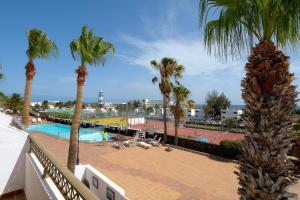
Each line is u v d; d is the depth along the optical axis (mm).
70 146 9250
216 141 24281
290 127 2512
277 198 2398
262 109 2496
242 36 2967
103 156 15422
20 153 7699
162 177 11680
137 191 9844
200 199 9281
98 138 23141
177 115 19641
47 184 4582
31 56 12414
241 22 2973
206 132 30766
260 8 2736
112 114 39750
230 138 26125
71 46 9422
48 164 5020
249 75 2656
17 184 7602
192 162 14719
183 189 10234
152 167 13367
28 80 12516
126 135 24359
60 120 32312
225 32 3066
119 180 11047
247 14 2898
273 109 2453
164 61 20016
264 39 2746
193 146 18391
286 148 2469
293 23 2736
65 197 3658
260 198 2447
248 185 2549
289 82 2520
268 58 2520
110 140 21469
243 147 2701
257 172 2490
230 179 11688
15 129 7629
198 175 12195
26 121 12422
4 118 12422
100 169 12633
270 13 2697
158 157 15695
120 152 16719
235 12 2934
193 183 11000
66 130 28031
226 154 15898
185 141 19047
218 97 49719
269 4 2684
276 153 2438
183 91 19703
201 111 53156
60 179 4078
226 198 9438
